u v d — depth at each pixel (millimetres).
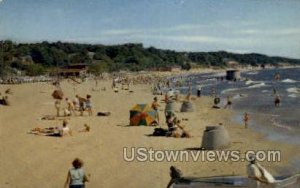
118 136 22047
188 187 11984
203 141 19625
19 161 16828
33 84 76000
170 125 22547
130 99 49188
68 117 29609
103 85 81062
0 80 86125
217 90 75375
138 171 15828
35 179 14773
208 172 15555
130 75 130875
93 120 28297
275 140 22828
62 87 71875
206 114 35969
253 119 33000
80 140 20859
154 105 26672
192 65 182750
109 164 16688
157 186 14148
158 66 161125
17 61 102938
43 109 34188
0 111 31984
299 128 27688
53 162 16766
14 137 21328
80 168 11570
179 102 46688
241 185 12016
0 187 13852
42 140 20797
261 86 84688
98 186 14180
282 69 190250
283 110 39750
